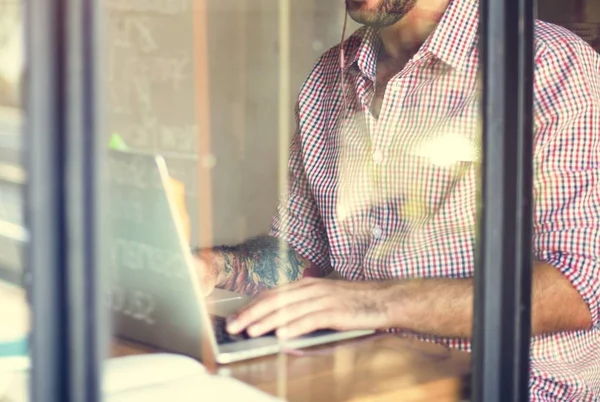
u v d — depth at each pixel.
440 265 1.50
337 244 1.82
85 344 0.82
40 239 0.80
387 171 1.70
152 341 1.11
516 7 1.15
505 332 1.17
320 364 1.22
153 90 2.14
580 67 1.57
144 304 1.07
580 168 1.52
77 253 0.81
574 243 1.49
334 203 1.83
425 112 1.65
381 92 1.78
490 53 1.15
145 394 1.02
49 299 0.81
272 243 1.86
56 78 0.80
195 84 2.42
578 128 1.53
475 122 1.25
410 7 1.67
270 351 1.24
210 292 1.53
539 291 1.45
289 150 2.04
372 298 1.39
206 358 1.18
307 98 2.00
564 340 1.54
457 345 1.28
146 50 2.16
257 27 2.84
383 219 1.70
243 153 2.54
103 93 0.83
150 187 1.07
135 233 1.04
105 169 0.84
